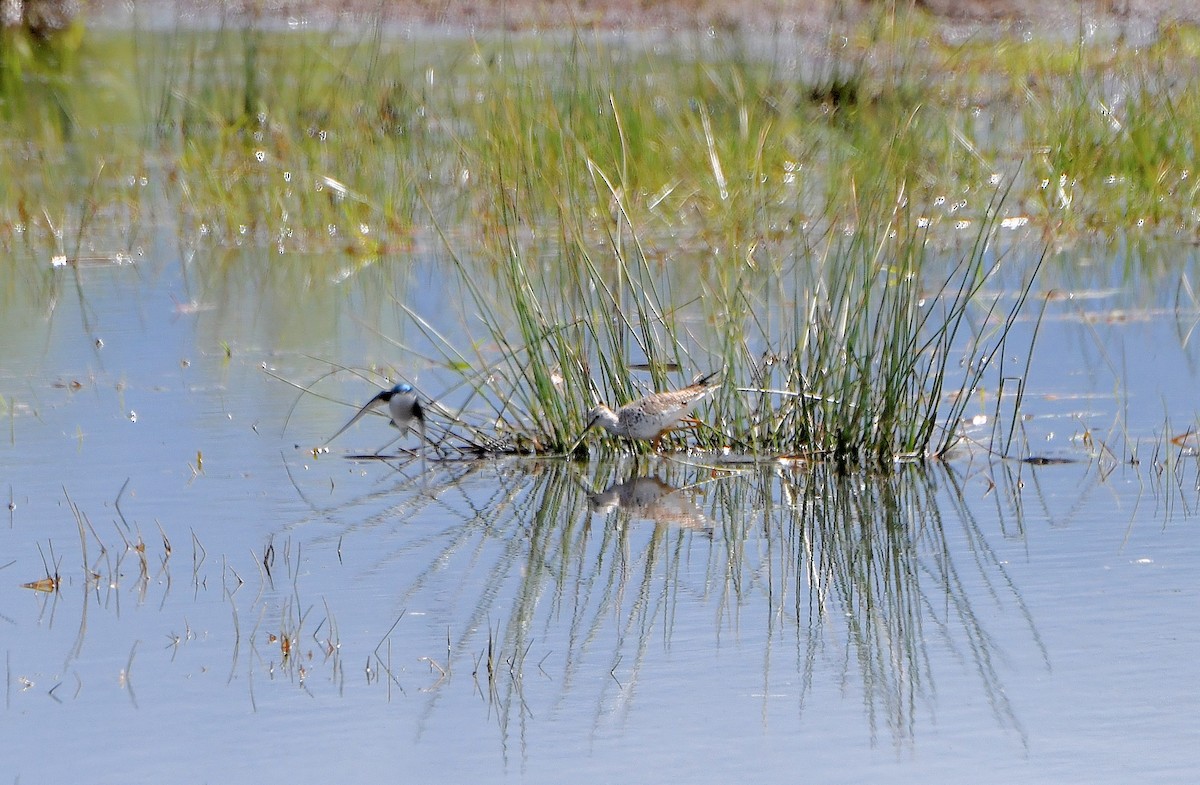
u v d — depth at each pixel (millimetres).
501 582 17594
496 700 14500
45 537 18922
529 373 25000
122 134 45062
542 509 20281
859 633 15992
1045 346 26484
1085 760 13180
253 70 44969
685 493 20906
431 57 51594
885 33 46281
